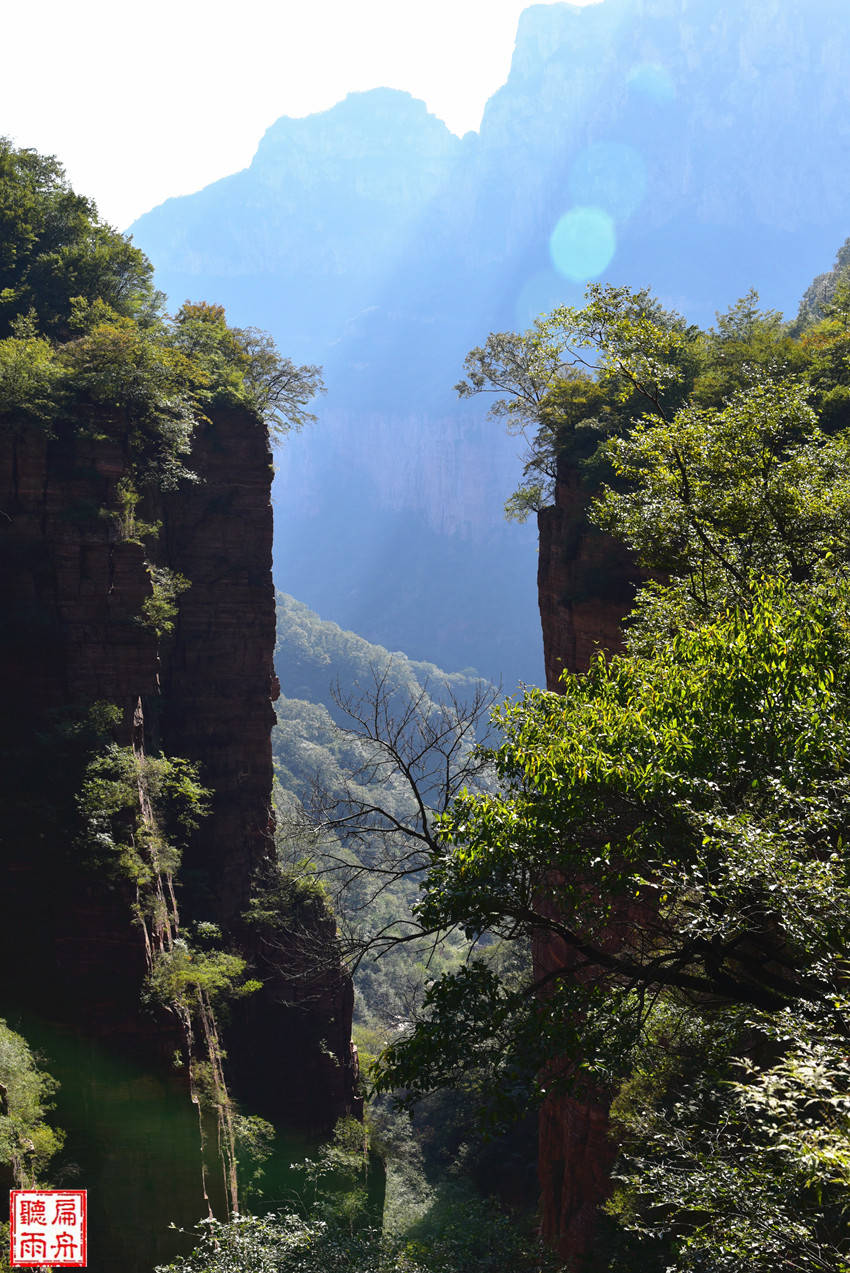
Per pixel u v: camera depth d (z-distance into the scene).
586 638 42.06
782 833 11.18
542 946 37.66
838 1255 8.39
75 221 55.34
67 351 42.19
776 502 18.72
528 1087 12.47
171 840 41.53
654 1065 16.88
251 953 46.00
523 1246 20.75
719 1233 9.23
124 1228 26.77
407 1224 46.16
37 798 32.38
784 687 13.35
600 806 13.31
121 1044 29.34
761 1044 15.45
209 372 51.38
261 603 50.28
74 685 36.16
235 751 49.19
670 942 14.34
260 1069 43.91
